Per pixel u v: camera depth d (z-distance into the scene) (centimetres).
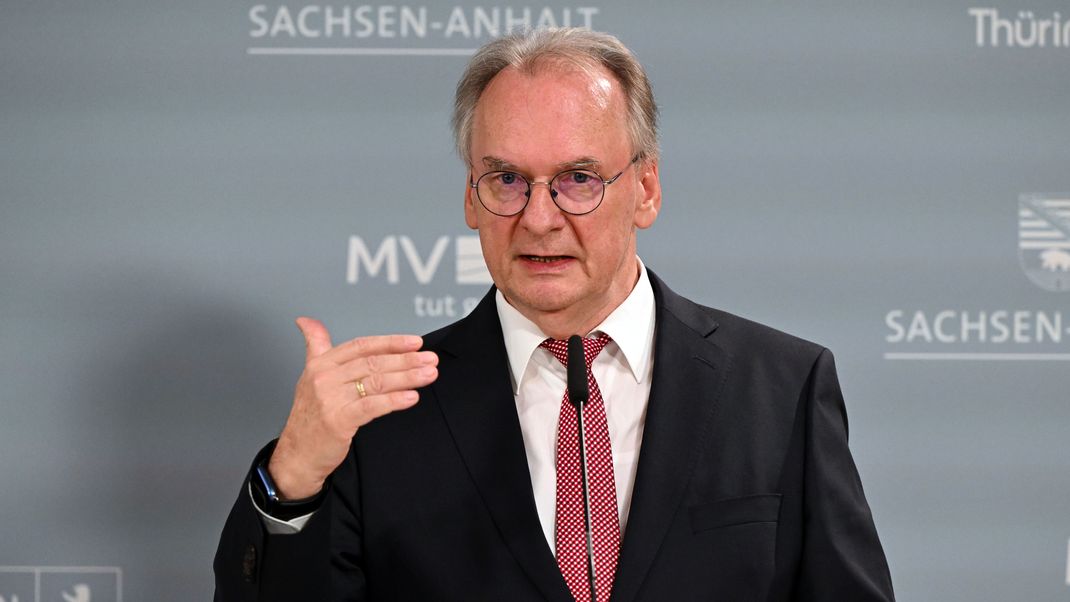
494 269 598
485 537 600
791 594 616
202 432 929
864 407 929
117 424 927
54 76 920
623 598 575
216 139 925
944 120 927
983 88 927
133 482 929
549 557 585
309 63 927
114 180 922
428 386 646
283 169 927
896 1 927
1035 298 928
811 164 930
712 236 929
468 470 615
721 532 596
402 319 931
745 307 930
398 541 607
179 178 924
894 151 927
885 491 930
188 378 927
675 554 588
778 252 930
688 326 658
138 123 923
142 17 923
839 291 928
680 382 632
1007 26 927
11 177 918
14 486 923
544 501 612
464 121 627
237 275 927
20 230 919
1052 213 927
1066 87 926
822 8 927
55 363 923
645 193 657
